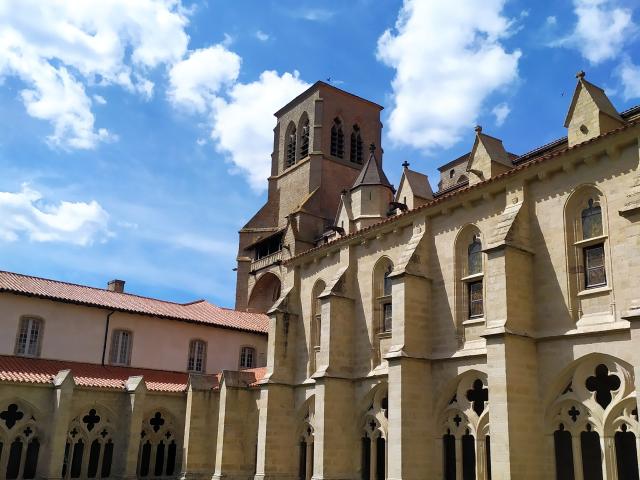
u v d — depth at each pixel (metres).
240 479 44.50
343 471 36.22
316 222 67.56
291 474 41.06
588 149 26.66
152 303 55.59
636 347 22.20
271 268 69.50
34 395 42.56
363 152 79.50
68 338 48.88
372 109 82.00
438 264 33.44
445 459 30.94
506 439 25.44
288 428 41.97
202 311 58.19
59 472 40.97
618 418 23.92
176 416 48.25
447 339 31.94
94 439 44.59
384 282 37.81
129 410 45.19
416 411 31.28
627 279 24.69
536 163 28.45
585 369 25.77
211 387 47.91
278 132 83.25
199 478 45.69
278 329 43.25
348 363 38.06
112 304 51.53
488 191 31.00
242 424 45.78
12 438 41.19
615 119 28.86
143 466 46.47
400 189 43.75
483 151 33.97
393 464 30.69
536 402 26.77
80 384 44.12
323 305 38.75
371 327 37.50
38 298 48.00
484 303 30.72
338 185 74.81
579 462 25.05
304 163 75.75
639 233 23.20
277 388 42.16
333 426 36.44
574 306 26.55
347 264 39.84
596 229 26.50
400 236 36.69
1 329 46.19
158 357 52.59
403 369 31.30
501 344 26.52
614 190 25.73
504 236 27.83
